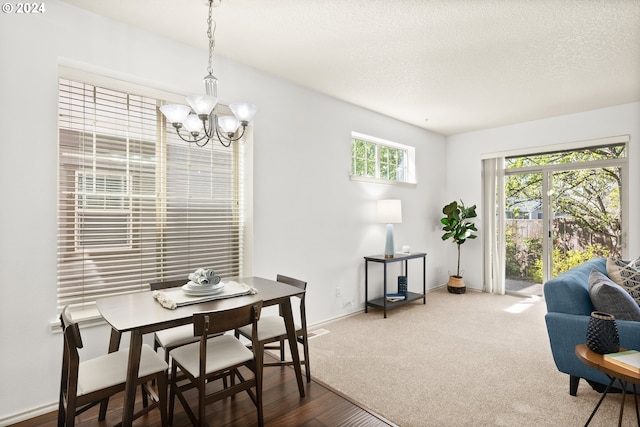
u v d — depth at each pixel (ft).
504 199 17.54
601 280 7.60
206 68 9.48
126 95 8.45
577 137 14.94
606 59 9.80
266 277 10.84
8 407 6.64
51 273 7.12
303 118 11.95
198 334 5.67
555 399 7.47
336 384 8.23
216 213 10.03
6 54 6.64
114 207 8.20
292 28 8.28
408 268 16.85
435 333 11.71
